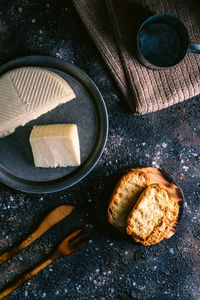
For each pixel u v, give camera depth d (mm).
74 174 613
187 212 670
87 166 606
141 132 658
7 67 585
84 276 659
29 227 644
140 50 560
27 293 654
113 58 606
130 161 658
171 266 670
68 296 659
